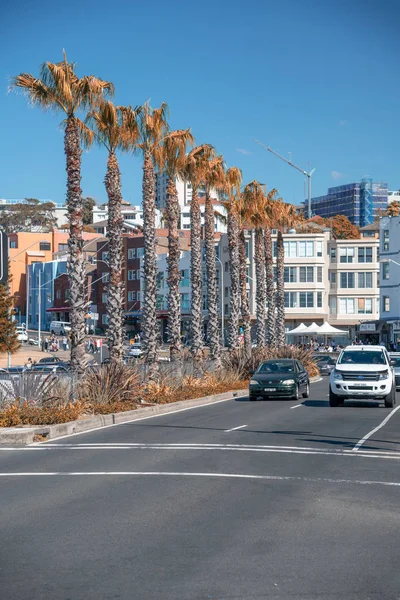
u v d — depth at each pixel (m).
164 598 6.74
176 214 38.34
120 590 6.98
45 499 11.37
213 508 10.63
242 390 37.47
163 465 14.58
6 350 60.28
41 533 9.23
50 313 126.69
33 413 21.45
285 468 14.16
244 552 8.28
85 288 28.25
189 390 33.56
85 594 6.87
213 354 43.62
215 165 45.12
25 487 12.41
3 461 15.64
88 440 19.03
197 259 43.56
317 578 7.35
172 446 17.41
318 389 42.22
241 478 13.07
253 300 99.62
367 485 12.44
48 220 179.50
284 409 27.89
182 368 36.69
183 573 7.50
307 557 8.09
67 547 8.53
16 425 20.72
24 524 9.72
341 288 100.06
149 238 34.44
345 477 13.18
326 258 100.50
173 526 9.54
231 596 6.80
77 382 25.84
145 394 29.69
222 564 7.80
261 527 9.48
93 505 10.87
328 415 25.14
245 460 15.16
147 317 34.00
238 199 48.28
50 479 13.17
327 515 10.20
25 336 99.31
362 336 97.00
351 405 29.83
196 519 9.93
